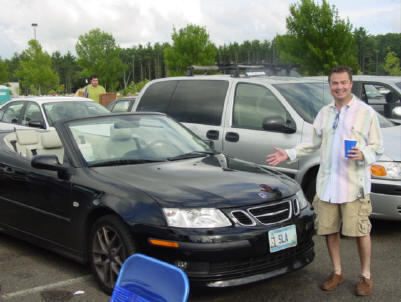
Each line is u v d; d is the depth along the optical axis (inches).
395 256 194.9
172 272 91.0
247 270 144.7
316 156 230.2
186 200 146.1
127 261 98.3
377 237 220.1
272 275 148.1
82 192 165.6
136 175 165.6
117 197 154.2
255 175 172.2
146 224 144.3
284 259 152.8
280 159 166.7
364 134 151.9
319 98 259.3
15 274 178.5
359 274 176.1
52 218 179.5
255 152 252.5
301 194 169.8
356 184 152.9
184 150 198.1
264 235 146.0
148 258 95.1
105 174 167.8
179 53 1636.3
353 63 1007.6
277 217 153.4
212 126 273.1
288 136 241.8
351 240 214.5
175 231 140.5
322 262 188.9
